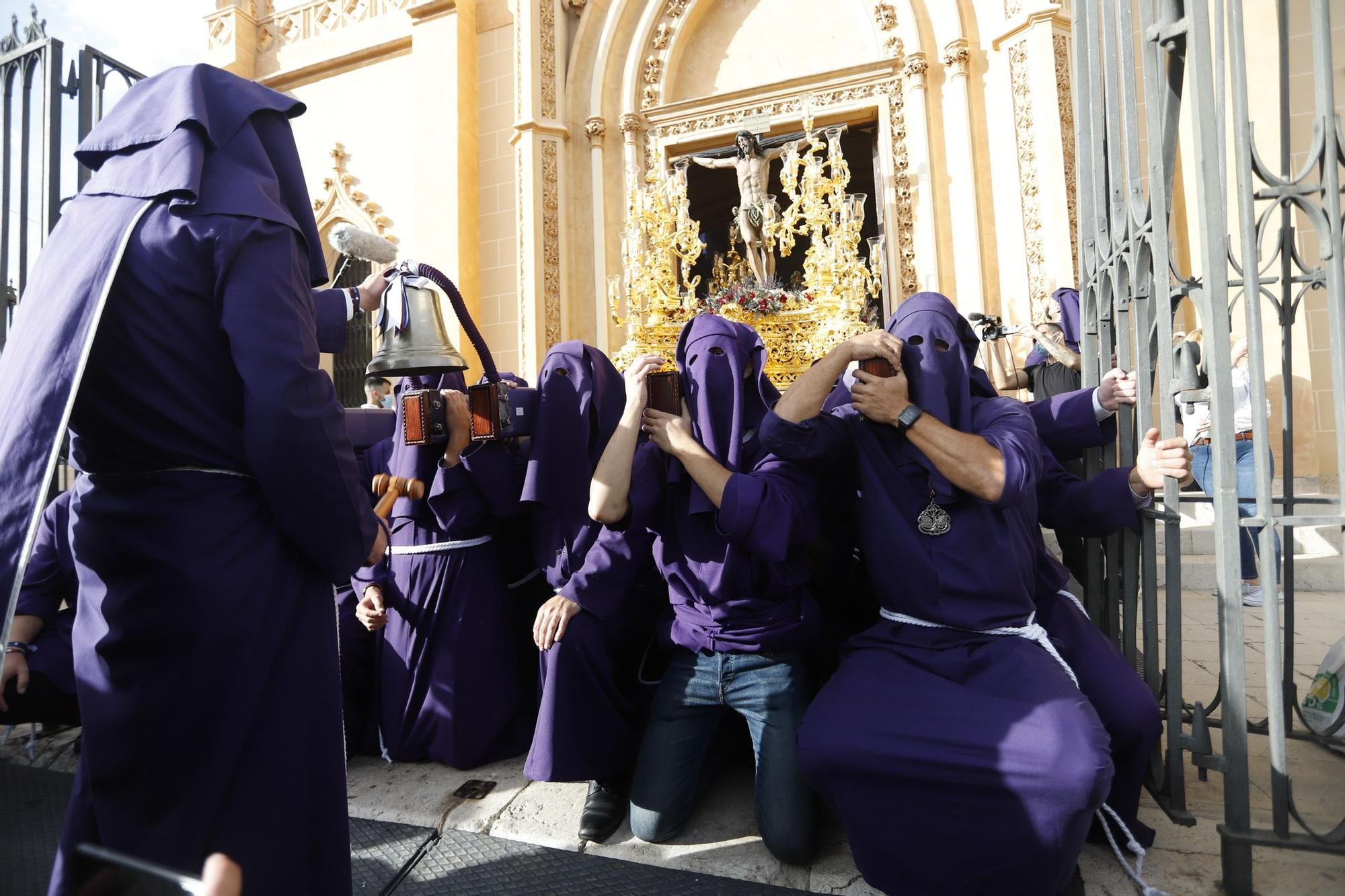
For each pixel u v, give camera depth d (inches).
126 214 53.9
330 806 59.2
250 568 55.2
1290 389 87.6
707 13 346.3
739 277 315.9
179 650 53.0
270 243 55.5
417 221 356.2
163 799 53.0
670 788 81.0
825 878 74.5
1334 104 67.9
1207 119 69.2
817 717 72.2
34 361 50.9
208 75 60.3
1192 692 118.5
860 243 419.8
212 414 55.2
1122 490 86.4
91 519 54.2
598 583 90.2
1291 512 89.7
